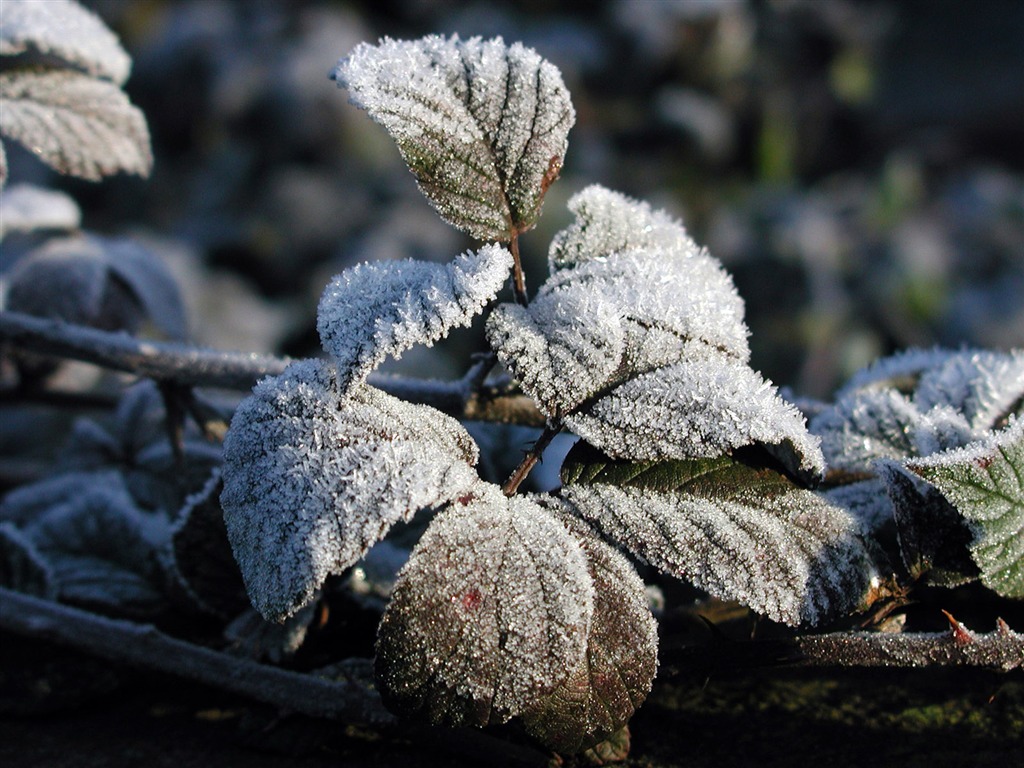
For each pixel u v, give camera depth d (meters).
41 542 0.54
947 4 2.55
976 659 0.44
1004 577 0.44
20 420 0.93
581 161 1.46
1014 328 1.48
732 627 0.48
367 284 0.43
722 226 1.43
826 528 0.44
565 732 0.42
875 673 0.50
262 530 0.42
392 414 0.43
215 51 1.65
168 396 0.53
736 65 1.58
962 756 0.46
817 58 1.64
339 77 0.44
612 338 0.44
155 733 0.49
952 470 0.44
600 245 0.47
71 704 0.50
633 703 0.42
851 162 1.72
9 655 0.51
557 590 0.42
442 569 0.42
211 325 1.35
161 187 1.61
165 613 0.52
